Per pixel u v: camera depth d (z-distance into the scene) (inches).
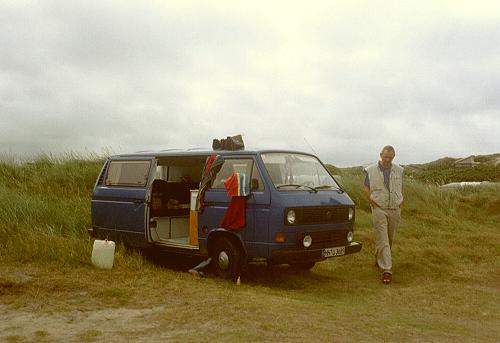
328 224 330.3
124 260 351.9
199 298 267.3
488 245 463.8
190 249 347.3
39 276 301.7
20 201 450.6
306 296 301.1
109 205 390.9
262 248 311.9
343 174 733.3
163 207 377.4
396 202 359.9
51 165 660.7
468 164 1833.2
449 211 635.5
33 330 213.5
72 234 404.5
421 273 370.6
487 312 280.8
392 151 358.6
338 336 211.8
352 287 332.5
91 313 239.3
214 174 339.9
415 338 218.2
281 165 335.3
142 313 239.8
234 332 210.5
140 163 382.0
